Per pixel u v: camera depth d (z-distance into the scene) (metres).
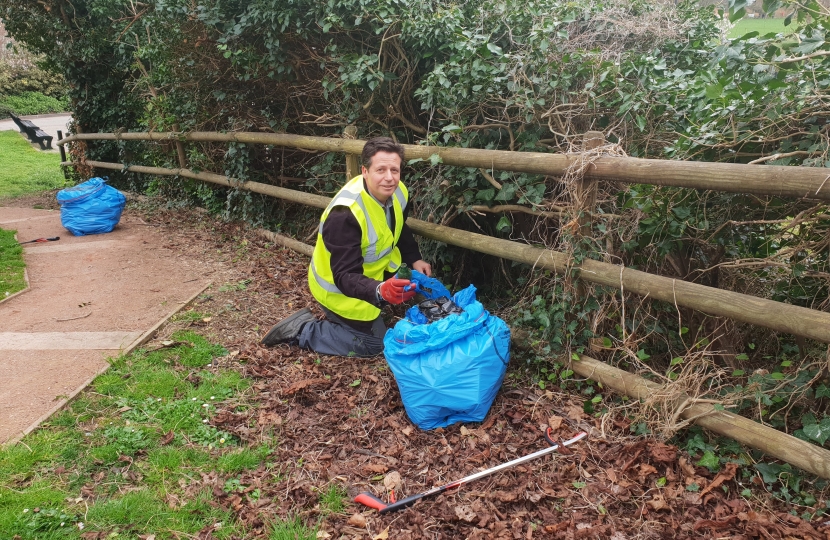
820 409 2.77
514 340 3.59
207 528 2.41
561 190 3.66
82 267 5.65
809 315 2.26
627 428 2.94
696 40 4.70
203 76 6.46
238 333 4.12
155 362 3.68
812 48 2.59
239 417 3.14
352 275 3.38
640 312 3.30
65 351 3.80
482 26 4.09
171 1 5.93
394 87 4.84
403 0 4.27
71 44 10.22
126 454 2.81
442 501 2.53
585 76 3.73
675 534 2.31
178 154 8.20
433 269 4.66
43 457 2.73
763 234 3.11
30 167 14.91
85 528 2.36
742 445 2.67
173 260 5.82
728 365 3.15
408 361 3.03
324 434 3.03
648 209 3.04
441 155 3.84
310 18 4.86
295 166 6.60
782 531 2.24
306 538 2.33
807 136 2.71
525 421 3.07
